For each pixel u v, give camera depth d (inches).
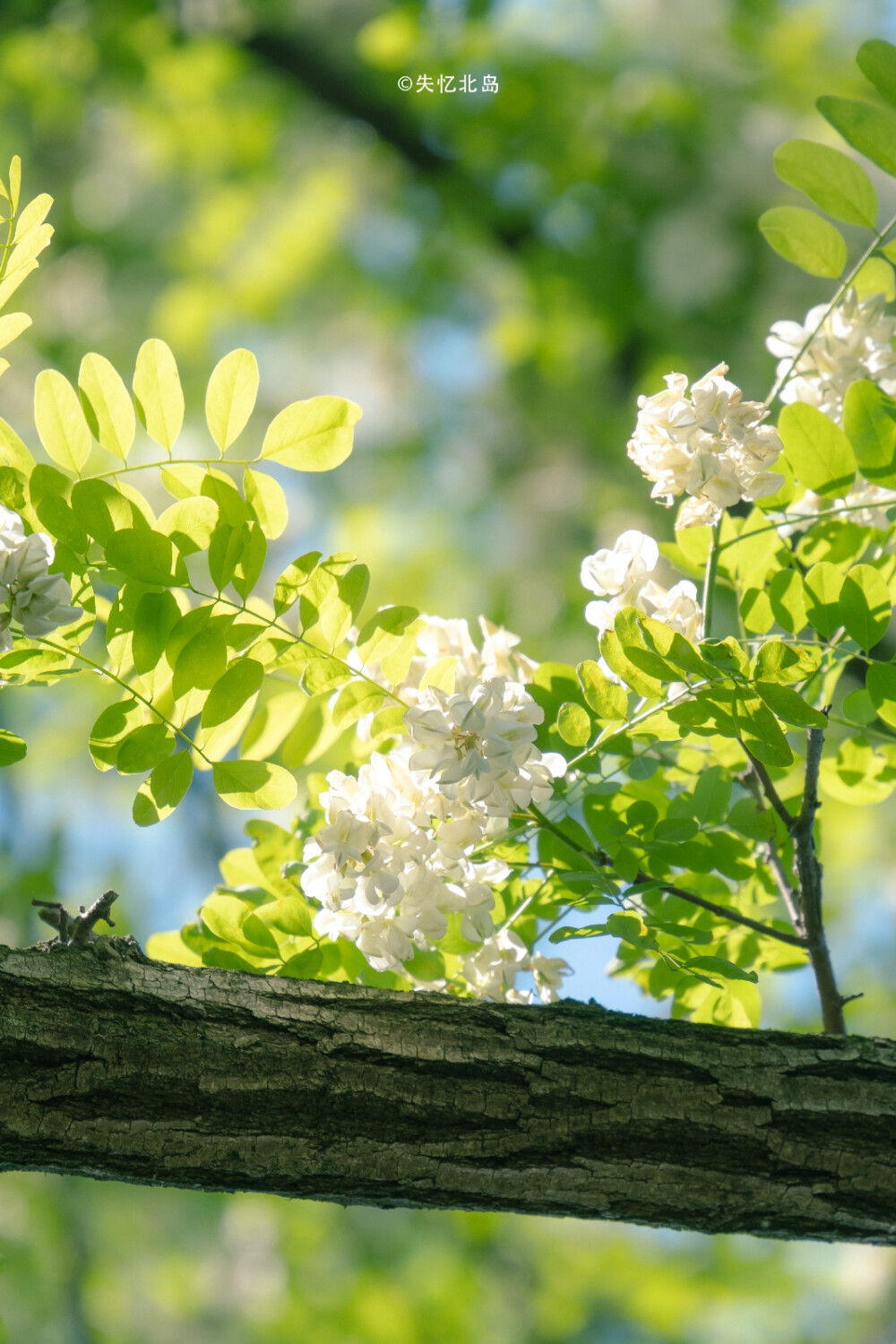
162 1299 211.6
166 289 257.0
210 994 93.9
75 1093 92.9
